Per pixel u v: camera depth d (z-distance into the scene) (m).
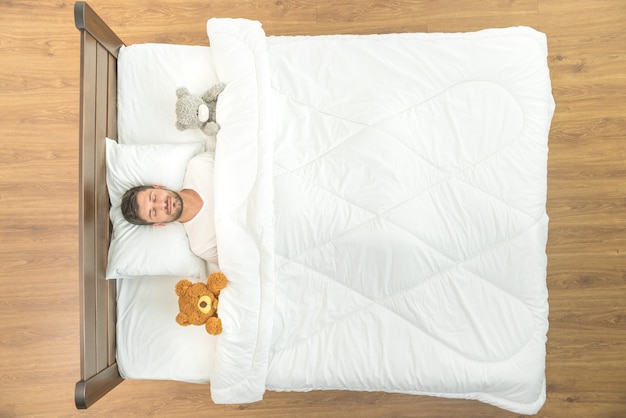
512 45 1.73
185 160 1.80
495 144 1.65
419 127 1.66
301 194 1.63
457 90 1.69
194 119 1.75
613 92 2.13
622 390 2.07
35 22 2.26
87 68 1.58
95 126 1.65
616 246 2.10
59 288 2.21
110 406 2.16
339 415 2.13
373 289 1.63
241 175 1.63
